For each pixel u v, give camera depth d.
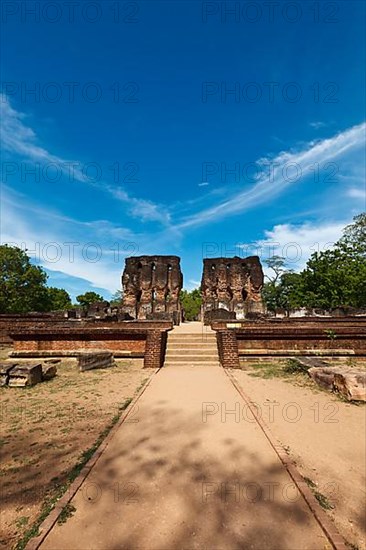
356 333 11.96
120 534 2.72
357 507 3.22
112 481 3.52
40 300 38.44
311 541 2.67
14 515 2.97
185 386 7.86
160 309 26.30
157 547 2.58
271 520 2.91
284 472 3.76
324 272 33.41
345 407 6.26
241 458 4.09
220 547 2.59
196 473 3.71
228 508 3.07
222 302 25.36
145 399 6.71
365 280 29.20
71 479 3.56
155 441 4.57
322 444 4.63
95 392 7.36
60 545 2.58
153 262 27.86
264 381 8.43
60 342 12.73
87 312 24.50
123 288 27.20
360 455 4.32
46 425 5.26
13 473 3.71
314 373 8.30
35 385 8.11
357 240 34.69
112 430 4.95
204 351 11.66
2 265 33.75
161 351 10.98
